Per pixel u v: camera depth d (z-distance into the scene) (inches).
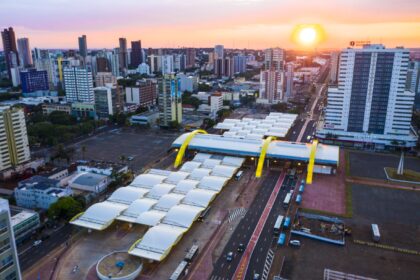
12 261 3690.9
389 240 5713.6
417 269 5004.9
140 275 4879.4
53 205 6215.6
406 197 7313.0
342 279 4793.3
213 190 7224.4
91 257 5310.0
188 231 5989.2
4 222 3553.2
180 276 4840.1
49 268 5044.3
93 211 6225.4
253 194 7470.5
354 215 6535.4
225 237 5831.7
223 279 4808.1
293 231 5900.6
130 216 6181.1
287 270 4985.2
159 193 7022.6
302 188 7593.5
